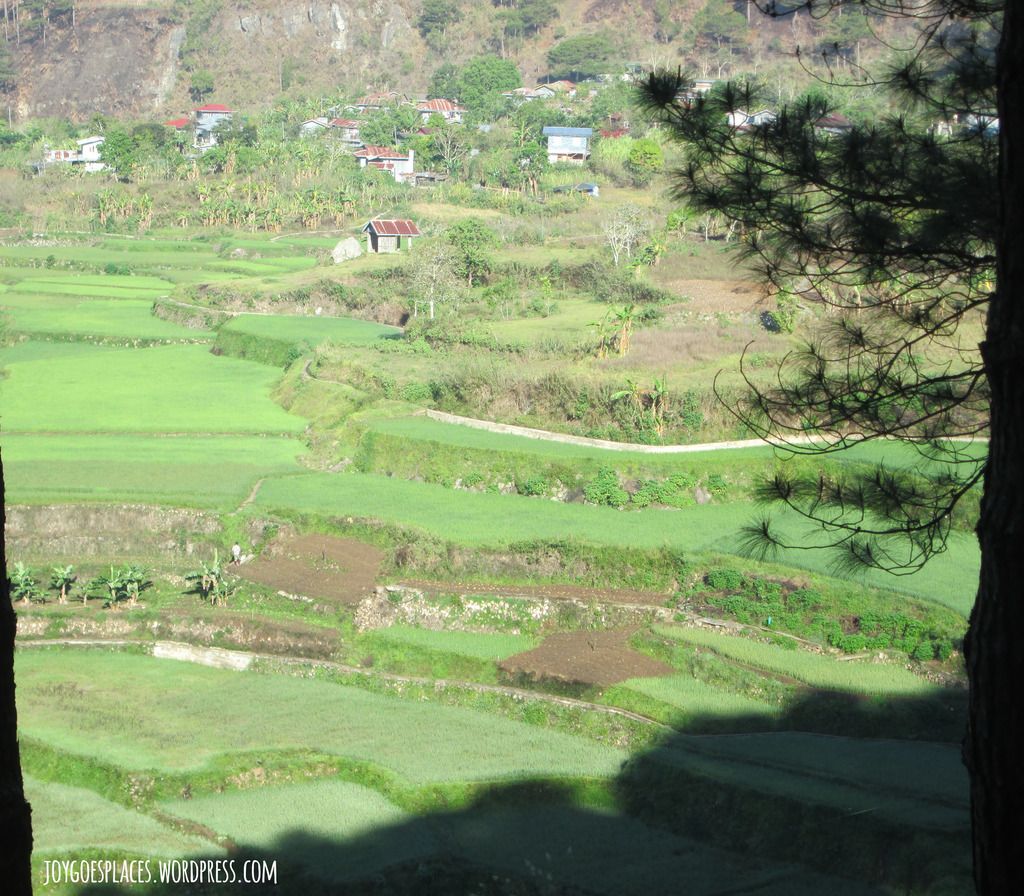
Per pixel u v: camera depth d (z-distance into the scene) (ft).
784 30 643.86
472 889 105.70
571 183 486.79
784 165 43.65
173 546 181.88
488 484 195.11
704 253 333.21
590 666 144.36
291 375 267.18
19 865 27.20
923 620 140.05
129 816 117.80
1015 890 30.40
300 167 532.32
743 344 234.58
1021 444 30.42
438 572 167.32
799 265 44.88
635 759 123.65
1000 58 31.76
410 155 558.56
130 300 375.04
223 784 122.42
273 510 185.78
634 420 200.64
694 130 44.73
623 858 109.60
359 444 212.43
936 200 41.19
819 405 46.37
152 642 156.56
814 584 150.71
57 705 139.44
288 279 374.84
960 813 107.14
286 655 153.17
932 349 131.03
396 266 365.61
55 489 192.34
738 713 132.05
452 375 228.63
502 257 358.23
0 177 526.98
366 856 109.91
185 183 525.75
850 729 127.85
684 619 152.56
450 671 147.74
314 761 126.11
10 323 333.42
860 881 103.71
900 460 160.56
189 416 242.99
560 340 251.80
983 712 30.91
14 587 168.04
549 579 164.35
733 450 190.60
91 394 262.26
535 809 118.62
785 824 109.81
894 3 44.09
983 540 31.32
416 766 124.67
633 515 180.14
